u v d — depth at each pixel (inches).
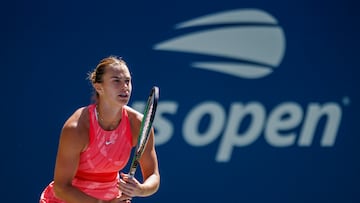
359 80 1101.7
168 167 1023.0
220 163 1043.9
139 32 1009.5
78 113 673.0
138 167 1022.4
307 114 1080.2
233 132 1049.5
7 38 961.5
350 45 1098.1
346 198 1099.9
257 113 1058.7
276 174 1066.1
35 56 972.6
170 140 1023.6
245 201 1053.2
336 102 1092.5
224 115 1045.2
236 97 1050.7
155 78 1016.2
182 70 1028.5
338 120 1094.4
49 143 981.2
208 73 1039.6
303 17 1077.8
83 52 988.6
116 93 661.9
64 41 981.8
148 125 662.5
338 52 1092.5
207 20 1039.0
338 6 1091.9
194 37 1033.5
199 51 1035.3
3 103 962.1
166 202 1023.6
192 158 1032.8
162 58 1019.9
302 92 1077.1
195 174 1034.1
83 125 667.4
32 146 975.0
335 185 1095.6
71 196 666.8
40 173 979.3
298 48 1076.5
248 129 1055.0
